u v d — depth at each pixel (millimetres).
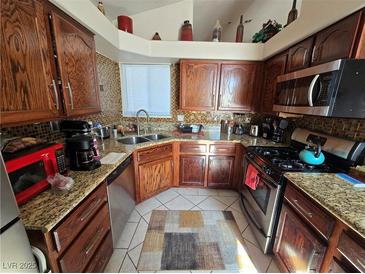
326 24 1255
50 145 1066
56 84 1115
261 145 2084
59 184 983
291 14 1963
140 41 2137
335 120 1519
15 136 1150
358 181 1145
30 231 753
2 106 764
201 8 2672
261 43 2270
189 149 2441
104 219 1298
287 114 1891
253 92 2443
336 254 861
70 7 1154
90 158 1316
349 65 1073
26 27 881
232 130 2760
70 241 912
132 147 1925
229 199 2377
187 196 2428
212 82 2443
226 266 1441
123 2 1980
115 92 2641
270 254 1543
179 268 1418
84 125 1516
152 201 2301
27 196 881
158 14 2309
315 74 1266
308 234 1038
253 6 2641
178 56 2309
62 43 1143
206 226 1878
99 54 2146
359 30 1031
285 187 1322
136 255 1519
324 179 1184
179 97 2564
